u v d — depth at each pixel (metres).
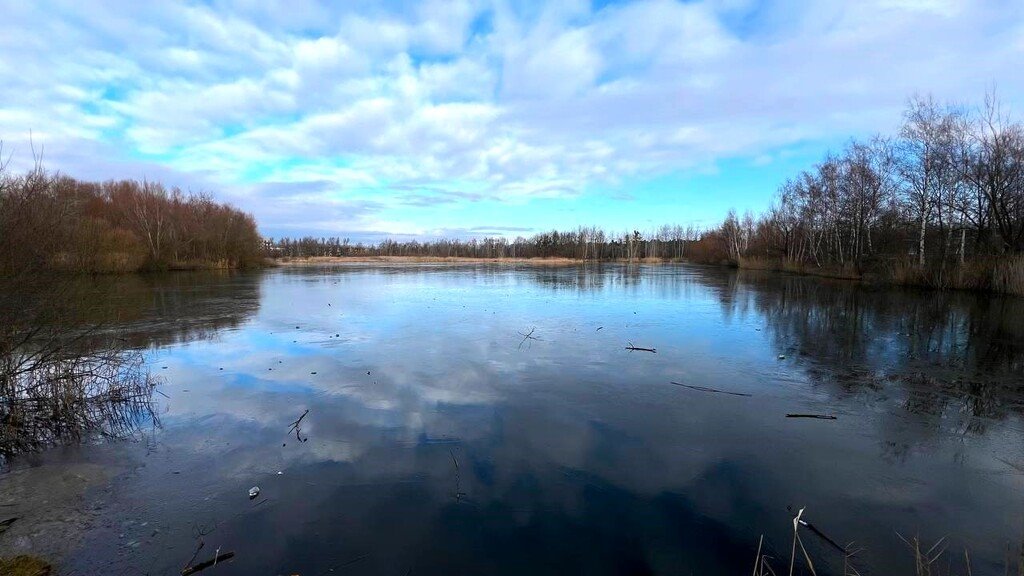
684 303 20.53
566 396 8.19
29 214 6.62
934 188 26.48
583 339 12.80
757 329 14.35
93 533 4.34
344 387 8.65
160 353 11.23
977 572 3.95
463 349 11.60
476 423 7.00
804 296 22.95
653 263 76.56
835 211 36.94
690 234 97.19
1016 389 8.70
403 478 5.39
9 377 6.47
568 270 50.94
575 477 5.44
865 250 36.22
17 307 6.44
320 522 4.54
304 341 12.52
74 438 6.48
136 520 4.56
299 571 3.87
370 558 4.04
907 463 5.84
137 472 5.53
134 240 39.81
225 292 25.27
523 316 16.80
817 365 10.27
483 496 5.02
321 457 5.90
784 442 6.41
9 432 6.19
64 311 7.00
